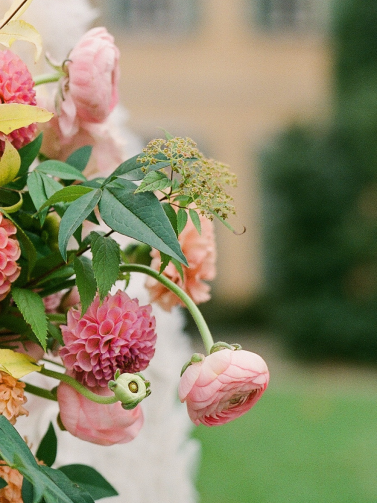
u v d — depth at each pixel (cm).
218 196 72
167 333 123
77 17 109
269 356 915
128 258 88
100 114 83
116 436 75
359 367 859
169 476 122
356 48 898
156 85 1179
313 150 891
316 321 867
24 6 77
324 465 495
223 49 1187
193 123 1188
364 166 876
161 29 1177
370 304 864
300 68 1191
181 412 126
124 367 74
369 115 870
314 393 705
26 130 75
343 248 865
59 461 109
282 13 1184
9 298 77
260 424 584
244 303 1088
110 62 82
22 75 75
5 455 64
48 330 77
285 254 887
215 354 72
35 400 101
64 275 79
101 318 74
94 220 76
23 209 80
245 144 1190
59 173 78
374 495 446
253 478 469
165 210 72
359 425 582
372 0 888
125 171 70
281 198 895
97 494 82
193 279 85
